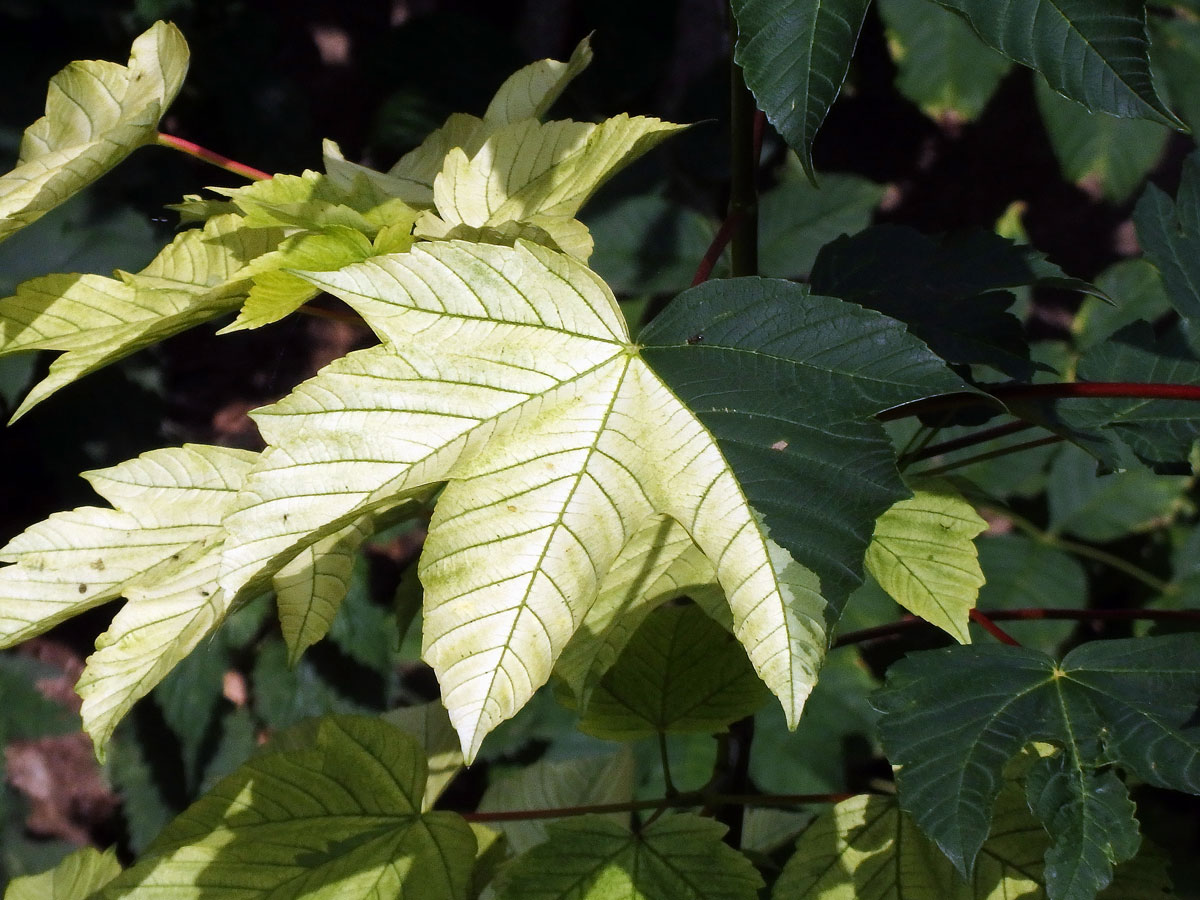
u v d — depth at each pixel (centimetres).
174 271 77
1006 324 82
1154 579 121
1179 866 116
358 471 69
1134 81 67
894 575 79
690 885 79
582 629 77
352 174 80
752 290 71
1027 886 78
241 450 78
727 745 87
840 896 79
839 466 69
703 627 83
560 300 71
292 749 84
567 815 84
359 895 80
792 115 69
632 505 70
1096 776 72
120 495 76
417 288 70
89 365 74
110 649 75
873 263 84
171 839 80
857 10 68
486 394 70
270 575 70
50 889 87
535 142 76
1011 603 120
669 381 71
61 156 76
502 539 69
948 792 72
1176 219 84
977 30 68
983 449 123
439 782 87
